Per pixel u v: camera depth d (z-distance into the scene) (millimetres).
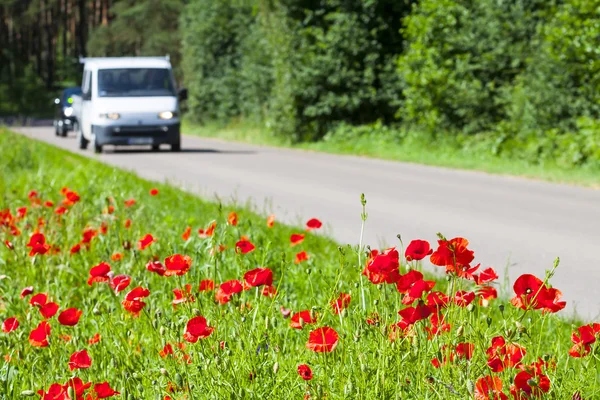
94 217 9484
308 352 4156
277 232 9828
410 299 3646
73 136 43500
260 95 39688
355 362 3750
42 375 4441
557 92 20375
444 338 3613
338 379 3660
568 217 12961
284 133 32625
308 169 21453
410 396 3570
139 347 4684
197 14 48312
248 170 21172
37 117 84625
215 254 4832
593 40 19531
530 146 20938
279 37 31984
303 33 31078
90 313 5594
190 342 3666
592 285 8312
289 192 16219
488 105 24094
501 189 16734
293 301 5961
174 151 29484
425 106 25453
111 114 28375
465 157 23094
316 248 9109
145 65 29828
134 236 8039
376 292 4469
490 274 3742
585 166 19203
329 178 19078
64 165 19031
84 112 30344
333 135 30578
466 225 12203
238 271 6551
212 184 17625
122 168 19797
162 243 8047
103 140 28281
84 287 6941
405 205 14383
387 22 30469
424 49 25234
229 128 43969
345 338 3951
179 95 30031
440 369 3514
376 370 3629
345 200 15055
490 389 3287
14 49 97938
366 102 30438
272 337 4305
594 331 3619
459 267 3703
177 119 28812
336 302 4031
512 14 24109
